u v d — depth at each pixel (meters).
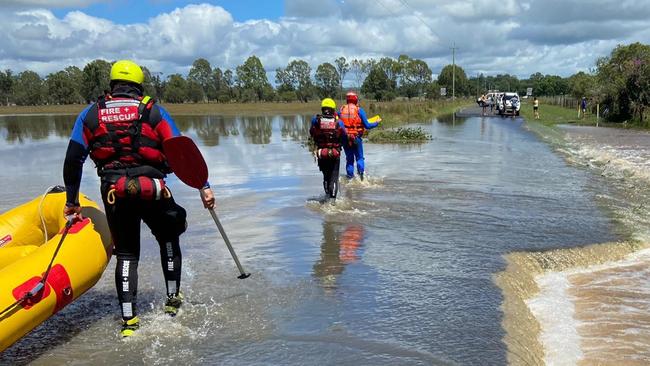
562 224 6.70
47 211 4.32
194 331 3.72
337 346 3.47
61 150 19.30
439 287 4.48
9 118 57.53
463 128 27.05
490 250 5.56
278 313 4.00
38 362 3.34
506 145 17.64
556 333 3.93
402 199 8.33
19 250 4.09
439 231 6.35
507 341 3.52
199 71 102.38
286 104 79.69
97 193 9.67
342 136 7.95
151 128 3.59
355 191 9.11
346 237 6.12
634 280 5.09
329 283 4.61
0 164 15.00
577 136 21.81
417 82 103.94
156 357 3.37
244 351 3.42
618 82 31.28
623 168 11.77
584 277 5.19
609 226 6.64
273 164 13.48
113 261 5.47
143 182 3.52
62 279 3.45
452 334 3.62
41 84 99.31
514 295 4.40
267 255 5.46
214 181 10.71
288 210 7.63
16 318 3.13
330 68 98.00
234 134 26.38
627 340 3.80
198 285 4.60
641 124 27.86
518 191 9.01
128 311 3.68
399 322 3.81
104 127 3.53
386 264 5.11
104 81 91.00
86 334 3.73
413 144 18.48
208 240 6.11
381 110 38.78
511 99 42.00
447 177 10.63
